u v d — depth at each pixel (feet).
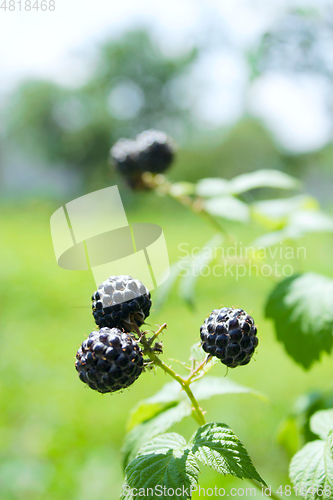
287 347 0.98
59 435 1.97
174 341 2.83
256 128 15.05
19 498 1.63
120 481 1.71
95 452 1.86
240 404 2.07
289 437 1.06
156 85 15.17
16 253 6.03
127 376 0.79
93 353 0.79
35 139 18.21
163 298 1.10
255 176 1.20
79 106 17.28
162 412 0.92
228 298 3.78
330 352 0.96
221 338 0.80
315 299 0.98
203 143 15.96
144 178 1.33
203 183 1.23
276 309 0.99
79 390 2.37
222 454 0.79
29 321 3.45
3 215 10.98
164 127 16.06
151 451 0.80
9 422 2.10
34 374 2.56
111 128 17.01
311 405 1.03
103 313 0.81
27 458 1.83
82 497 1.64
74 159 17.94
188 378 0.82
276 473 1.55
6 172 18.58
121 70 15.16
